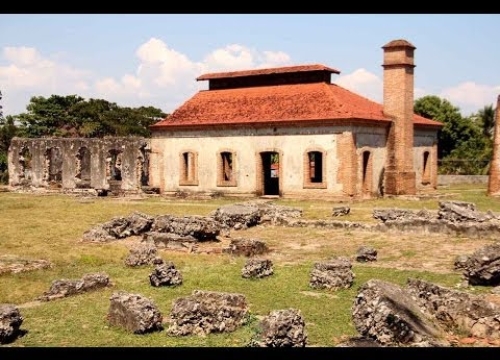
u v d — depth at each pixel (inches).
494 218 1055.0
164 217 1073.5
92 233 1051.3
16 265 802.8
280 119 1667.1
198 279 732.0
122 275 776.3
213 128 1792.6
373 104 1825.8
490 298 624.1
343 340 495.5
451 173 2664.9
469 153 2930.6
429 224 1029.2
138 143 1978.3
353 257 883.4
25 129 3422.7
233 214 1198.3
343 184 1594.5
